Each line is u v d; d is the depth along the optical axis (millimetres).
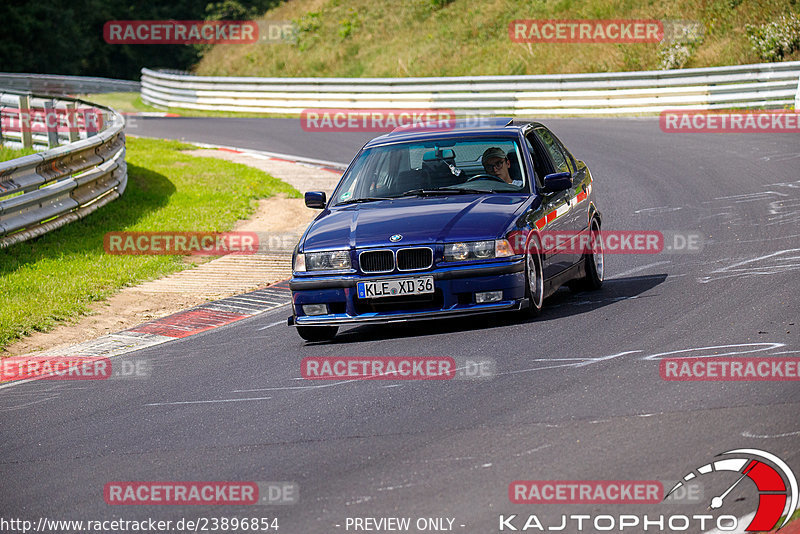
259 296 38812
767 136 72625
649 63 111250
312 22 170375
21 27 189125
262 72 166125
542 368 23844
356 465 18594
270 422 22094
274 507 17000
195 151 87188
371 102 116188
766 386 20781
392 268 27953
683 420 19156
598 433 18906
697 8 114500
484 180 31125
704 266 35531
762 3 107750
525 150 31672
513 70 125438
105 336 34344
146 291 40125
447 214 28781
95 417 24391
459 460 18250
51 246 46000
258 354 29469
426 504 16453
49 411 25500
